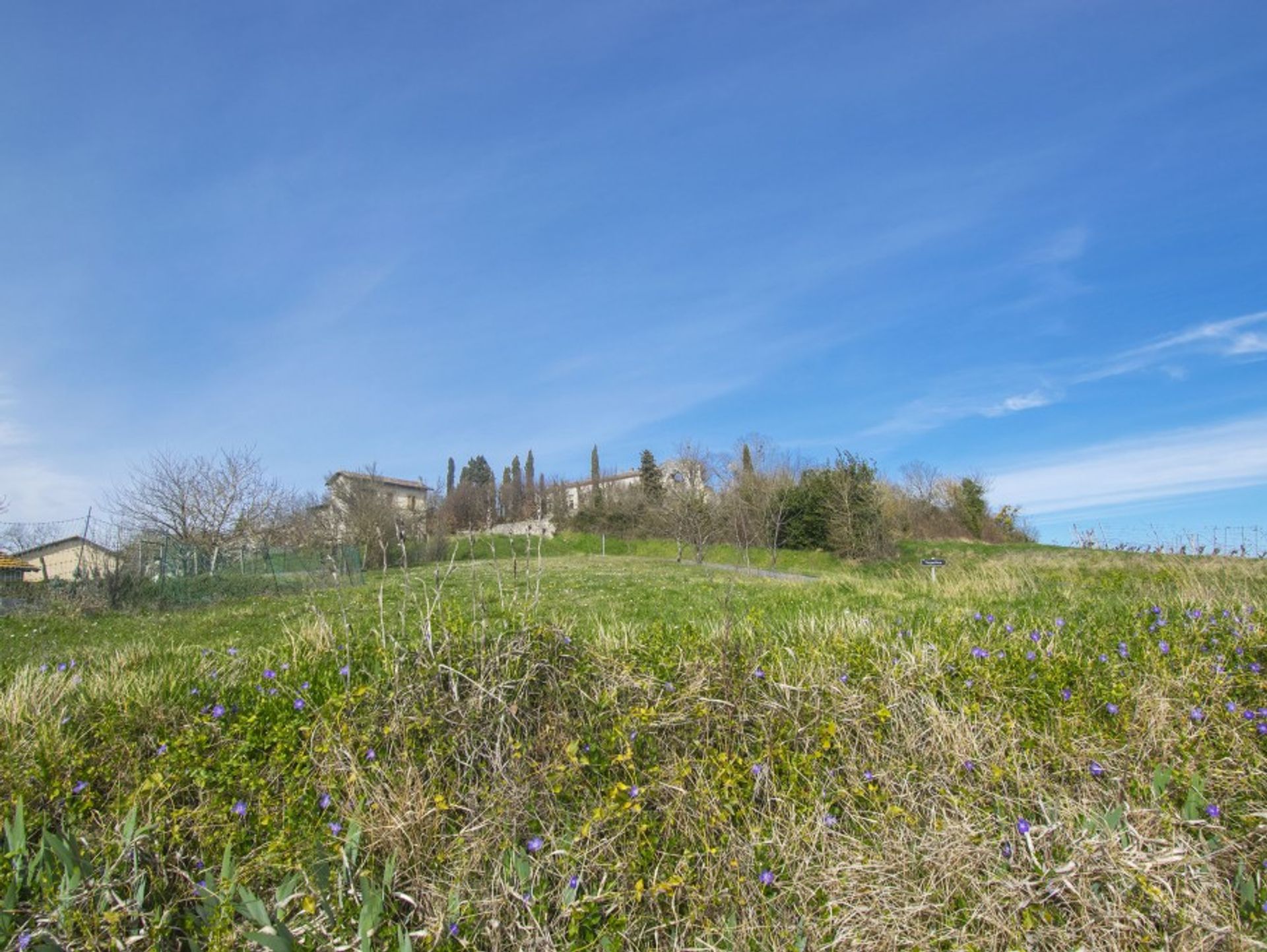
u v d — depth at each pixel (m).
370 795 3.76
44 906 3.10
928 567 20.50
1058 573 14.95
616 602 14.62
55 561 24.30
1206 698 4.93
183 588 19.33
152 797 3.78
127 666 6.90
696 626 7.47
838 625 6.66
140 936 3.02
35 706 4.60
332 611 13.13
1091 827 3.53
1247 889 3.22
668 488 53.25
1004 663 5.39
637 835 3.69
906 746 4.44
